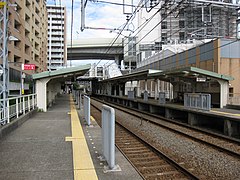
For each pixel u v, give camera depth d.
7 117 9.38
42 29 62.19
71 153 6.27
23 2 42.09
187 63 30.66
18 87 23.02
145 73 25.50
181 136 11.21
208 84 25.88
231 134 12.05
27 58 44.62
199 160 7.45
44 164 5.40
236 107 20.41
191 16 34.62
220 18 28.44
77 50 80.25
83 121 12.32
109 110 5.14
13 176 4.70
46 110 17.83
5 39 11.51
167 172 5.94
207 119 15.52
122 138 10.55
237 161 7.34
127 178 4.66
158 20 51.75
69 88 83.88
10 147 6.88
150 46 53.66
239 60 24.92
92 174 4.82
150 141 10.26
